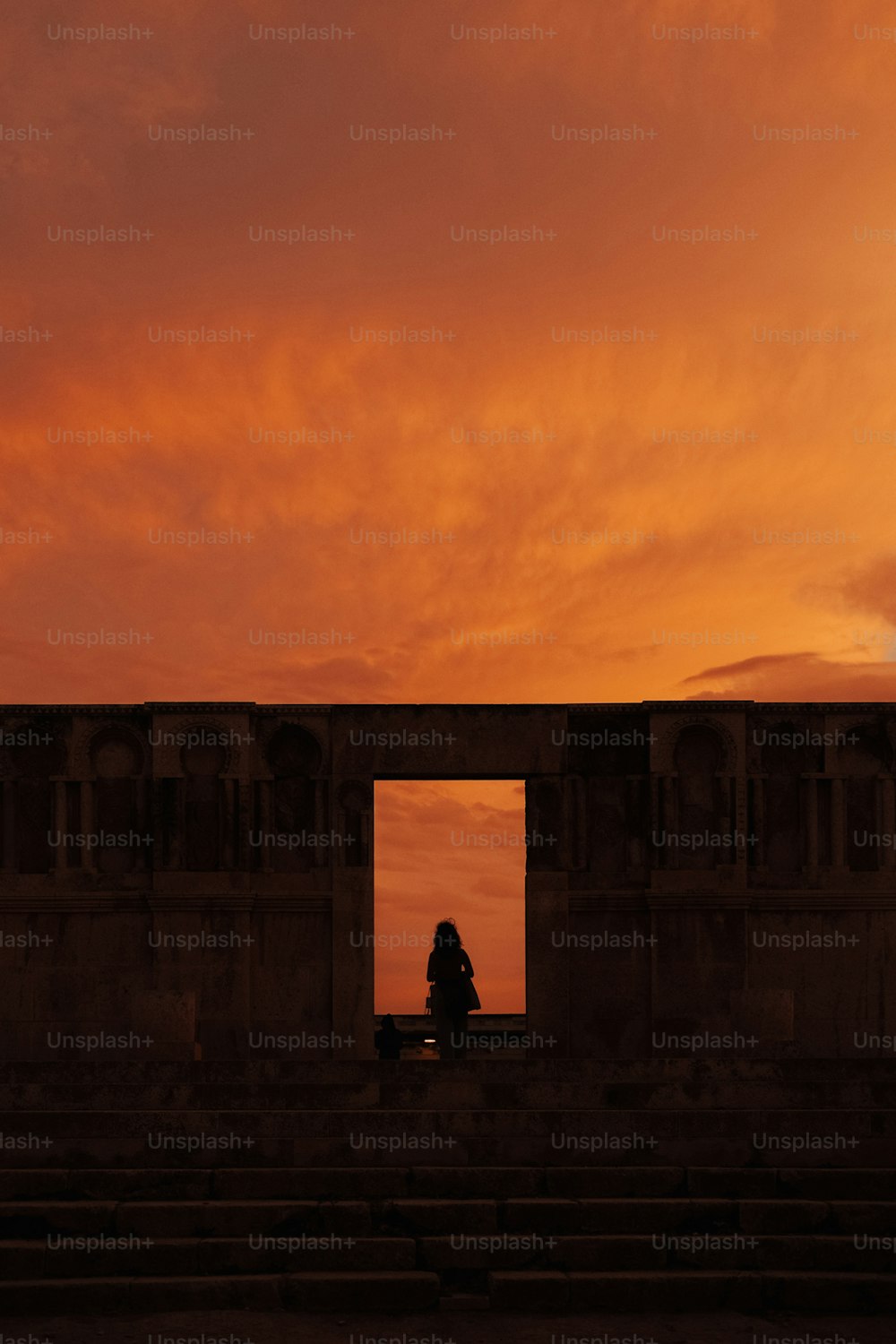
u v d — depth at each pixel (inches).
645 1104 631.8
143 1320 528.7
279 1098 629.9
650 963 880.9
